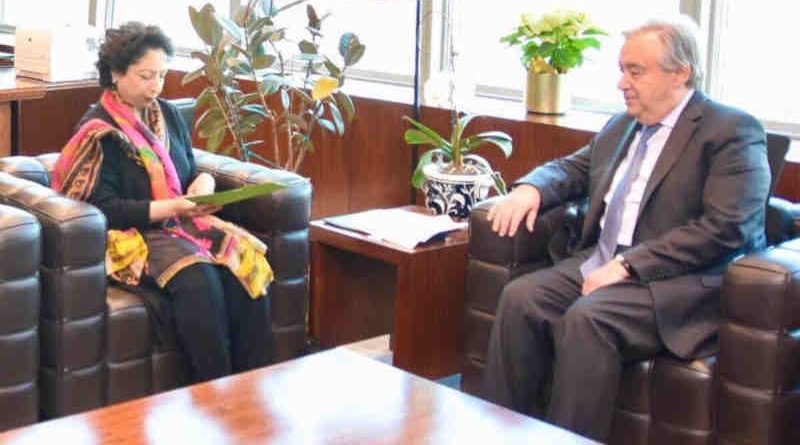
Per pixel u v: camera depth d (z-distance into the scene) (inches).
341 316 147.5
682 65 113.7
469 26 174.7
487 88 173.8
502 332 116.6
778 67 145.6
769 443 103.5
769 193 114.7
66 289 112.4
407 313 132.8
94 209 114.3
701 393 106.3
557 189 123.3
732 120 112.8
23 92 173.2
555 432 84.4
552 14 150.5
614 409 111.3
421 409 87.6
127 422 82.9
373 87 181.2
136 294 119.4
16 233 107.4
